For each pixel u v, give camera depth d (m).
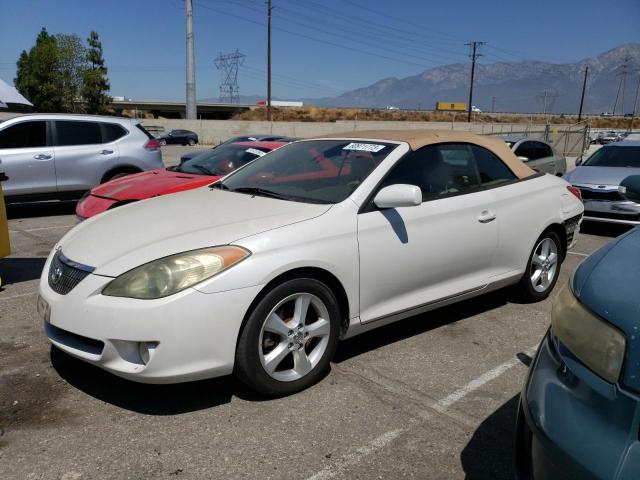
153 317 2.74
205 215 3.38
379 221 3.50
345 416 3.02
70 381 3.36
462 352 3.89
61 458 2.61
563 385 1.78
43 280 3.29
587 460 1.61
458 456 2.70
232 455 2.66
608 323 1.71
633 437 1.55
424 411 3.09
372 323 3.56
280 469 2.56
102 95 47.12
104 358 2.83
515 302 4.97
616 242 2.16
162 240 3.02
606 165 9.42
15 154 8.39
